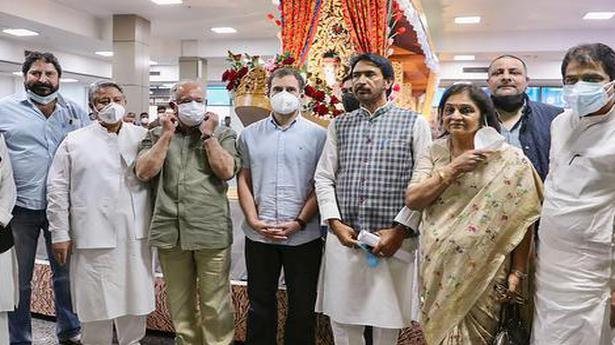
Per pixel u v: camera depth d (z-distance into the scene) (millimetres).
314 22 4090
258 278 2486
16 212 2775
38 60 2814
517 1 8328
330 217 2207
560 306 1730
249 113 3586
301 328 2453
